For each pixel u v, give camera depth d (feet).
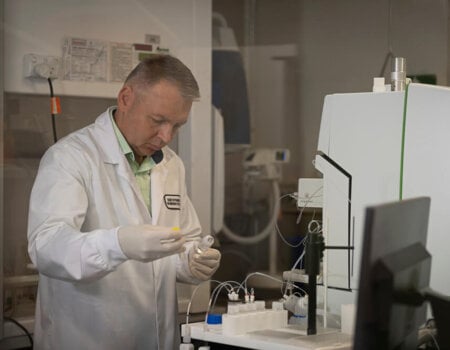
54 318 7.04
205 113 10.40
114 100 9.73
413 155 6.11
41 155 9.18
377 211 3.98
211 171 11.37
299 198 7.17
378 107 6.35
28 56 8.93
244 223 13.05
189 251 7.26
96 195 6.88
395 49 11.54
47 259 6.24
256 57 13.42
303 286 6.73
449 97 6.13
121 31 9.61
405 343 4.74
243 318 5.86
